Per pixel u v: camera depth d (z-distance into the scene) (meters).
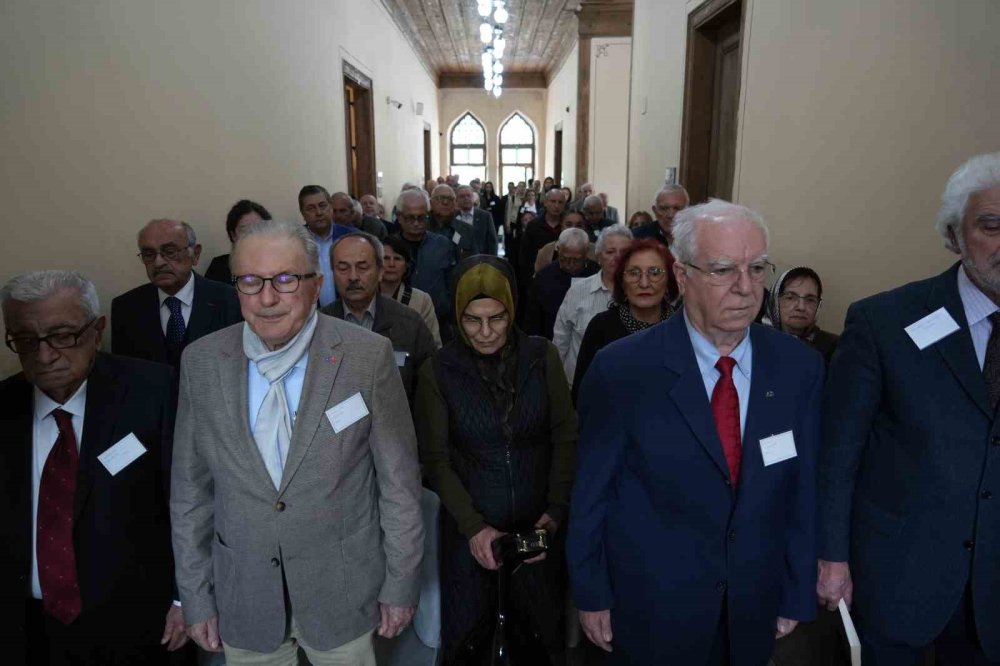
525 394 1.81
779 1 3.05
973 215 1.16
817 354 1.34
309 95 5.48
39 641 1.48
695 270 1.21
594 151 10.69
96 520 1.45
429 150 15.45
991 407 1.23
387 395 1.41
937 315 1.28
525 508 1.81
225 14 3.73
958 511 1.27
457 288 1.79
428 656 1.95
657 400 1.28
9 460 1.40
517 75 18.00
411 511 1.44
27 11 2.04
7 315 1.33
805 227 2.77
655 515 1.34
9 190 1.95
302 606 1.37
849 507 1.42
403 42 10.79
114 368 1.51
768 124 3.17
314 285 1.32
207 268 3.45
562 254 3.46
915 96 2.01
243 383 1.33
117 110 2.58
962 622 1.36
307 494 1.32
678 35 4.88
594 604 1.43
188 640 1.71
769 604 1.35
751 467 1.26
